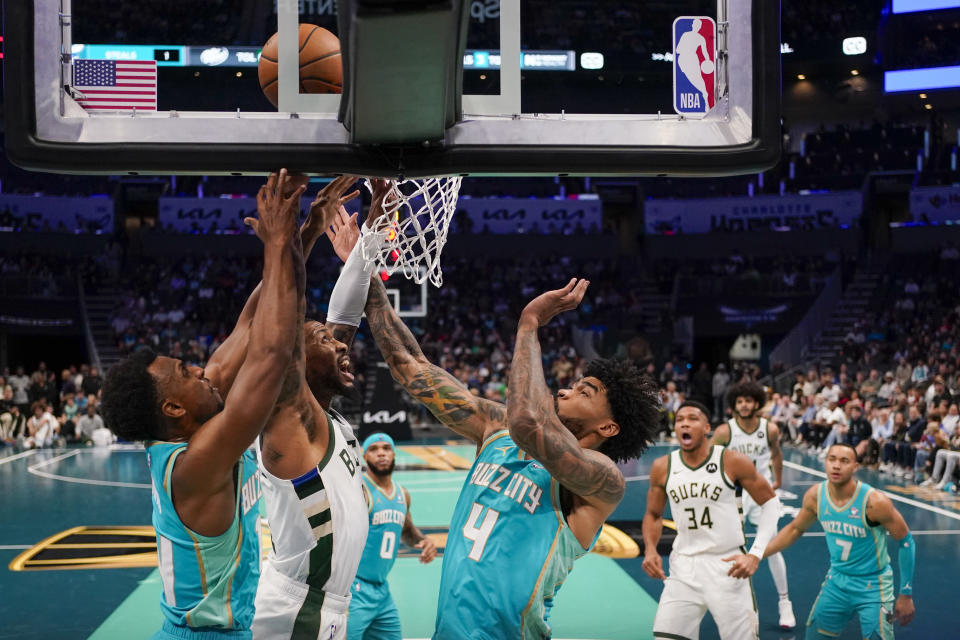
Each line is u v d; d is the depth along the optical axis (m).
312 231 2.73
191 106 2.54
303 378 2.66
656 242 28.75
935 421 13.03
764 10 2.60
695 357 30.09
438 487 12.80
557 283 28.20
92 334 25.38
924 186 26.98
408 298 25.69
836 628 5.25
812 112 28.16
